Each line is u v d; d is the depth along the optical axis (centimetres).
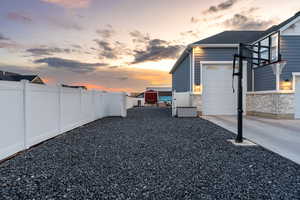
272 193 214
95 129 653
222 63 1052
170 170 283
